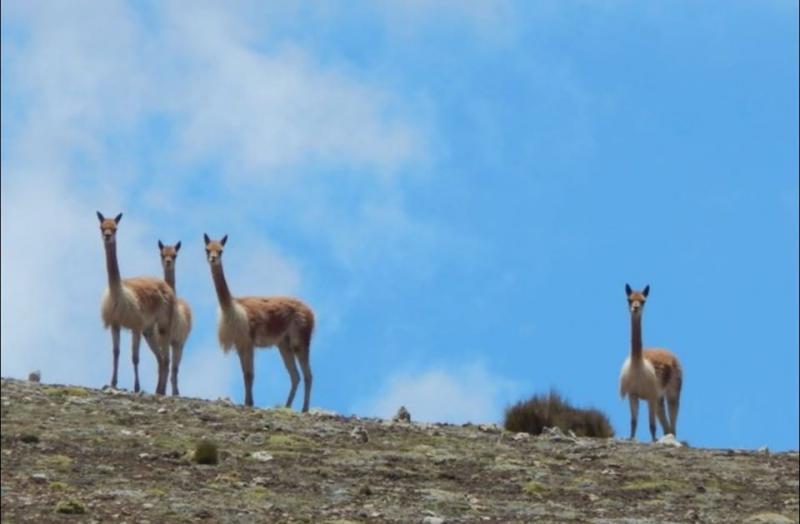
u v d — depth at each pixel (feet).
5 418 297.74
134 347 385.29
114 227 379.55
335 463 279.49
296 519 227.40
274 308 393.91
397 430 320.70
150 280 393.91
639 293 393.70
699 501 270.05
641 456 312.91
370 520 231.30
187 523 220.02
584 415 373.81
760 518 251.80
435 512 241.76
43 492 236.22
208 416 316.19
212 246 382.42
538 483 273.33
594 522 241.35
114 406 320.29
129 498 234.79
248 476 262.67
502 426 375.25
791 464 314.14
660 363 400.06
